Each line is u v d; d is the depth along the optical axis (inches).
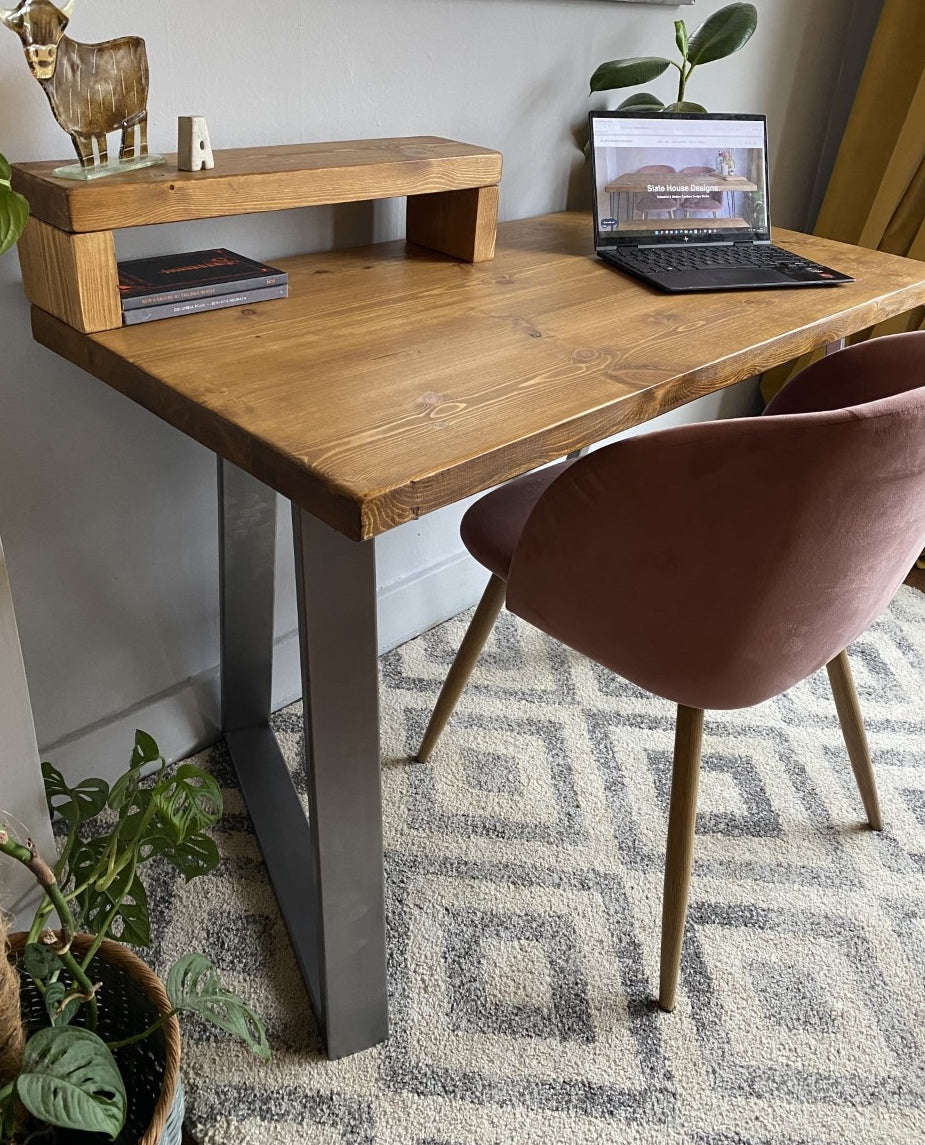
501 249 54.2
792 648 40.2
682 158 56.1
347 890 39.9
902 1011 47.2
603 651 42.3
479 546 48.2
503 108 57.1
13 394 43.4
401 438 31.5
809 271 52.9
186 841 38.4
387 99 50.8
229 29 43.1
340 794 38.1
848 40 81.6
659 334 42.4
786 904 52.5
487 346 39.9
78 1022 36.8
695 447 33.6
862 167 81.0
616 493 36.2
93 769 54.9
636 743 63.2
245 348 38.2
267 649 58.1
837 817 58.5
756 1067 44.2
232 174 39.1
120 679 54.6
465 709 65.2
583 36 59.4
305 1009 45.3
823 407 52.8
